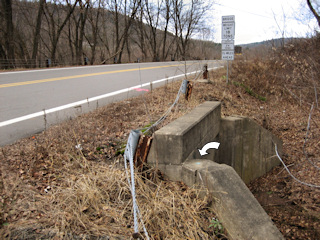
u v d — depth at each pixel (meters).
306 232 4.96
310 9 11.55
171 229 2.87
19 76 11.76
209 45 42.06
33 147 4.03
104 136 4.67
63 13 32.09
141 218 2.64
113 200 3.10
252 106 9.96
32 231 2.46
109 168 3.66
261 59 14.05
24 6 27.00
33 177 3.30
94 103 7.09
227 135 6.68
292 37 12.48
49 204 2.85
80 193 2.99
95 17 31.69
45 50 36.25
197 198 3.44
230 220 3.19
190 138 4.07
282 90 11.76
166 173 3.79
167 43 43.03
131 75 12.66
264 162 8.23
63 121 5.31
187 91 6.93
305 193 6.37
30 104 6.96
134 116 5.74
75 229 2.57
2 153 3.76
